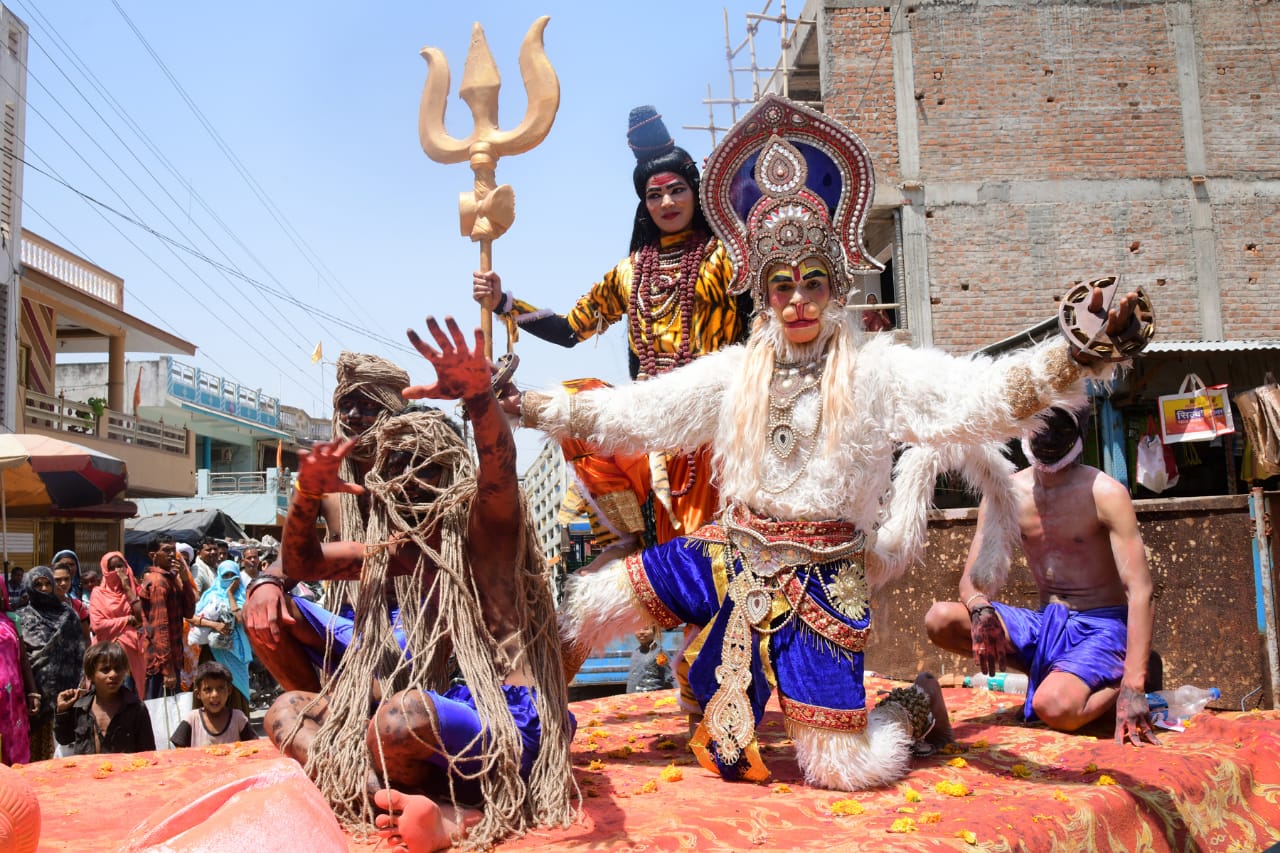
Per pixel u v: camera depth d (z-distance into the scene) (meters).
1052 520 4.32
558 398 3.46
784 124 3.46
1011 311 14.75
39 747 7.05
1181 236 14.98
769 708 4.73
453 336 2.49
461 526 2.88
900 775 3.16
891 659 5.82
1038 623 4.32
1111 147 15.06
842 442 3.16
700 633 3.47
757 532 3.24
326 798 2.64
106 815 2.97
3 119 17.59
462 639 2.78
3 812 2.09
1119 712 3.77
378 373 3.09
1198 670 4.87
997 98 15.08
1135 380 9.39
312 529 2.81
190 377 31.75
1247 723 3.83
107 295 23.28
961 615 4.45
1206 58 15.24
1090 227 14.95
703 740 3.32
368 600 2.88
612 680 10.00
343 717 2.76
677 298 4.20
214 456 36.34
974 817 2.58
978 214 14.90
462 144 3.89
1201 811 3.10
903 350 3.27
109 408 23.62
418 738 2.56
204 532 20.33
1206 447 10.45
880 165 14.97
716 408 3.41
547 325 4.42
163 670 8.98
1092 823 2.69
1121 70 15.17
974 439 3.11
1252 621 4.73
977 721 4.37
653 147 4.25
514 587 2.91
